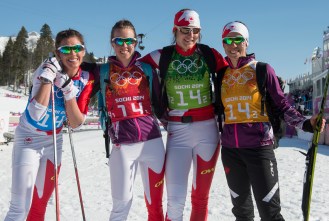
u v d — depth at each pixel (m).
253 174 3.10
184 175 3.32
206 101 3.41
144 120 3.23
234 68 3.27
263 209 3.06
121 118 3.21
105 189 6.09
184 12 3.31
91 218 4.46
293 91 30.27
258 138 3.10
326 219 4.31
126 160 3.17
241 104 3.17
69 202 5.16
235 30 3.20
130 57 3.29
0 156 10.30
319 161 9.48
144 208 4.84
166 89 3.43
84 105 3.22
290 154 10.86
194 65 3.38
